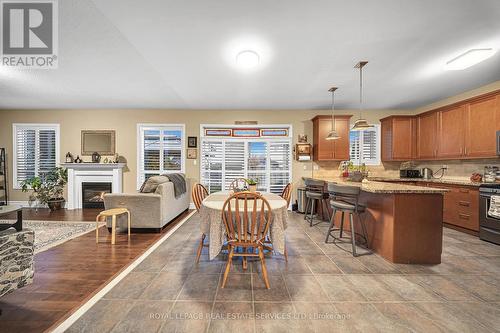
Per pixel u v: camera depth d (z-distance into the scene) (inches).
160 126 205.8
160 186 135.3
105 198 128.8
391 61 109.8
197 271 83.6
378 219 101.0
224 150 205.3
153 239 119.8
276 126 204.2
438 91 155.1
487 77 130.5
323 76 128.3
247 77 129.6
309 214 182.1
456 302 65.3
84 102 183.6
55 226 142.7
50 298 66.4
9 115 202.5
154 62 111.2
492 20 78.0
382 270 85.1
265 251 102.6
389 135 189.8
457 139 146.2
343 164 203.0
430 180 157.8
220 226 77.3
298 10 73.5
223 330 54.2
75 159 197.2
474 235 125.4
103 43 94.5
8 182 202.2
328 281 76.9
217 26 82.0
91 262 91.1
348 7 72.1
